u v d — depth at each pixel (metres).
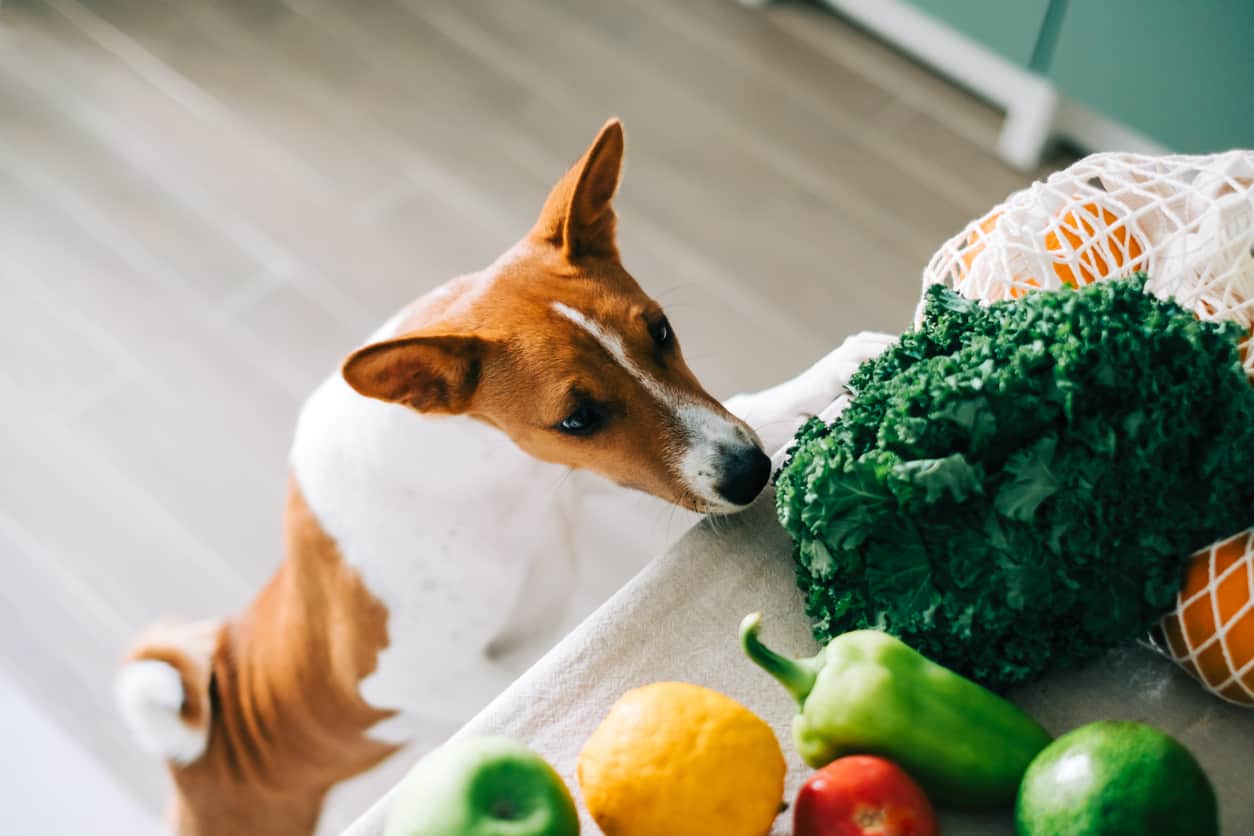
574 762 0.86
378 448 1.32
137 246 2.36
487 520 1.39
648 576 0.93
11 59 2.57
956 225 2.28
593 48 2.50
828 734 0.77
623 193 2.32
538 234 1.32
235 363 2.25
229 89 2.50
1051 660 0.84
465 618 1.46
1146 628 0.83
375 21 2.55
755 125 2.39
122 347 2.28
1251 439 0.77
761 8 2.53
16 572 2.13
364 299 2.29
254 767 1.64
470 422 1.29
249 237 2.35
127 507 2.17
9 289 2.34
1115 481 0.78
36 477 2.20
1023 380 0.77
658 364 1.26
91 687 2.05
